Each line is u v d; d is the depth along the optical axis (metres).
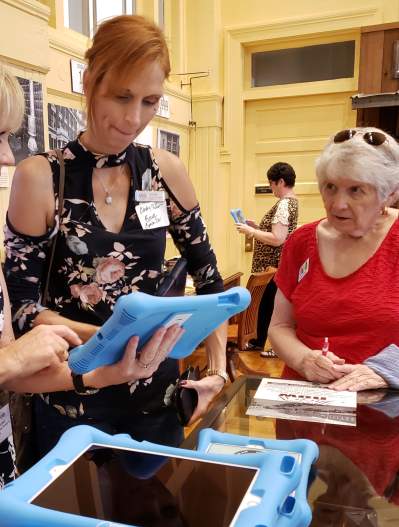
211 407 0.94
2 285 0.94
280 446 0.66
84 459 0.53
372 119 3.62
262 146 4.48
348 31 3.91
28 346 0.79
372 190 1.18
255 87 4.35
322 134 4.27
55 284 1.07
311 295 1.33
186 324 0.78
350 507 0.60
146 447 0.56
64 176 1.02
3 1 1.91
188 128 4.35
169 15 4.03
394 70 3.49
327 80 4.09
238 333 2.93
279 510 0.45
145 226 1.08
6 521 0.42
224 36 4.27
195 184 4.45
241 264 4.65
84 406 1.05
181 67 4.16
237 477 0.49
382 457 0.74
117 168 1.07
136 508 0.44
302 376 1.23
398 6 3.67
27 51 2.07
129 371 0.76
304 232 1.42
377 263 1.27
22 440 1.12
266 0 4.10
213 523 0.42
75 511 0.44
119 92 0.92
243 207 4.63
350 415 0.92
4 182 1.99
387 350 1.19
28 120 2.12
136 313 0.61
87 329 0.97
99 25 0.94
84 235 1.03
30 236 1.01
